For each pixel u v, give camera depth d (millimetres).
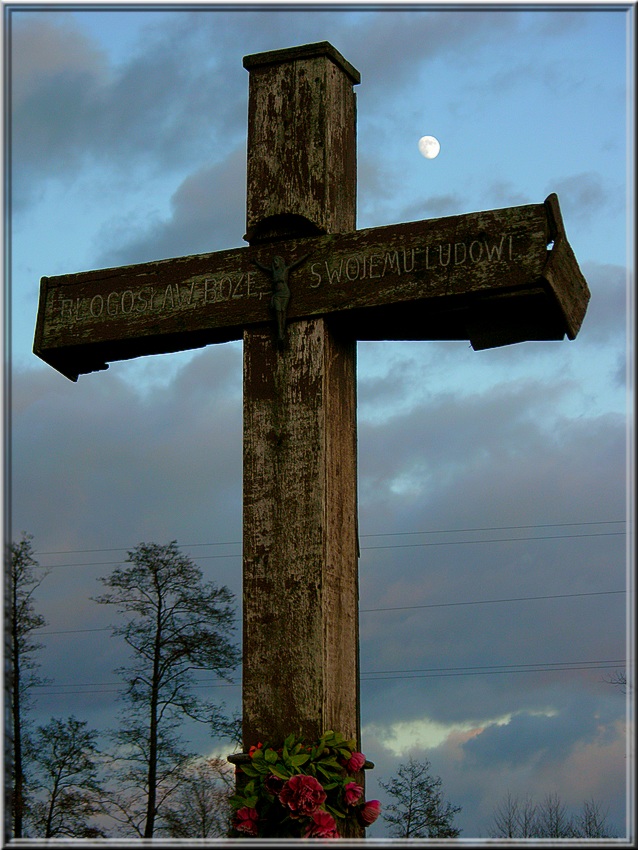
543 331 4367
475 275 4230
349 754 3996
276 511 4281
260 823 3902
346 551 4336
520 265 4180
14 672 9773
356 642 4320
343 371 4520
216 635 11953
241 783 4031
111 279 4891
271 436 4371
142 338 4770
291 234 4617
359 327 4520
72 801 10586
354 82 4973
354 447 4516
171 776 10828
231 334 4641
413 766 10094
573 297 4340
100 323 4855
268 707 4109
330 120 4707
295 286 4492
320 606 4133
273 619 4180
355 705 4266
